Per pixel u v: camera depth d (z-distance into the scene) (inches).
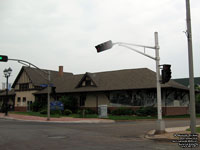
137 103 1368.1
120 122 1005.8
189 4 511.5
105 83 1524.4
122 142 473.7
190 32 506.6
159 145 439.5
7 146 417.1
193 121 489.1
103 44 607.8
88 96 1577.3
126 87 1386.6
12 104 2062.0
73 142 466.0
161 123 580.7
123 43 604.1
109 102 1467.8
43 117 1198.3
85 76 1595.7
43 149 389.4
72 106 1545.3
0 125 812.0
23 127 746.2
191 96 497.0
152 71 1496.1
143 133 625.6
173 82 1443.2
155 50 604.1
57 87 1772.9
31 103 1860.2
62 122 986.7
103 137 545.3
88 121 1011.9
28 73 1898.4
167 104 1294.3
